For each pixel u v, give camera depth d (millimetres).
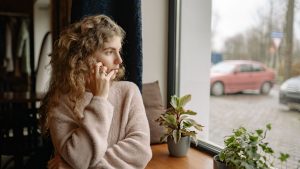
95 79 1070
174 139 1626
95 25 1100
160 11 2055
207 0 2314
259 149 1205
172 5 2043
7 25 4449
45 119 1223
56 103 1095
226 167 1195
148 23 2021
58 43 1140
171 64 2088
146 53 2039
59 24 3117
